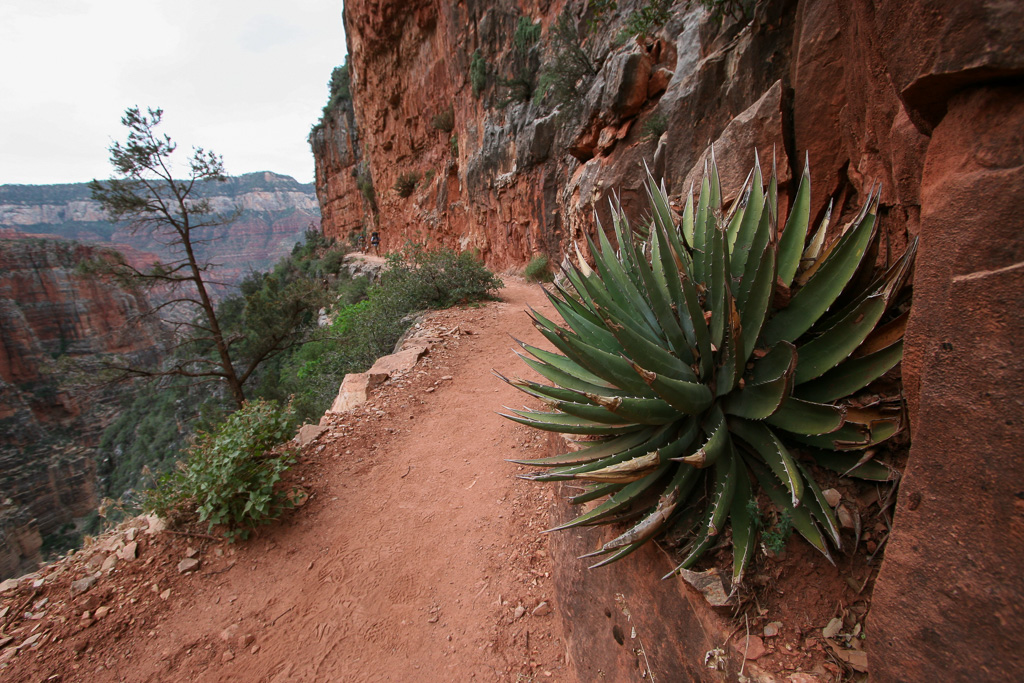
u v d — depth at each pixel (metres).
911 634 1.22
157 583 3.68
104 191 14.20
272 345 18.77
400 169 40.56
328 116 68.12
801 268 2.38
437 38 29.94
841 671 1.50
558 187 15.52
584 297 2.94
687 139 6.52
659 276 2.77
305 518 4.32
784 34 5.16
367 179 51.78
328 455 5.30
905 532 1.26
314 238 77.12
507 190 20.34
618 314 2.58
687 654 1.86
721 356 2.19
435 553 3.90
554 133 15.73
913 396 1.42
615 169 9.30
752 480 2.07
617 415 2.16
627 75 9.27
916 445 1.26
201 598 3.58
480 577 3.58
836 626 1.62
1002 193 1.09
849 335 1.89
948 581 1.15
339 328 17.33
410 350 8.70
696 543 1.97
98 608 3.48
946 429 1.17
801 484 1.65
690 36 8.16
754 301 2.05
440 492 4.66
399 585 3.63
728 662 1.68
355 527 4.23
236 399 17.27
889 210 2.48
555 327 2.19
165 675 3.04
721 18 6.69
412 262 15.01
